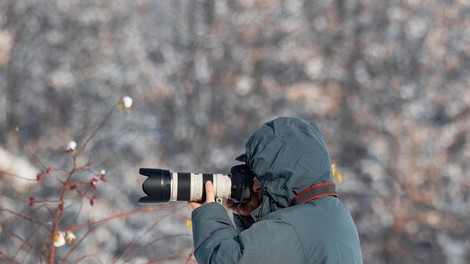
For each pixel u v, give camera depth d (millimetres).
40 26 61062
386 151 53062
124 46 61969
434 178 50938
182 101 58750
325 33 64188
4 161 34781
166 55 61906
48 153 48969
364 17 63688
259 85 60531
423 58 61656
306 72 61125
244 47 63219
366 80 59500
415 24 63250
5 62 58188
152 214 34312
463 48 62156
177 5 64312
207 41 63156
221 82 60656
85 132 52438
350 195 48469
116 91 58531
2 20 60094
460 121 55812
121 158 49625
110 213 33781
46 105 55719
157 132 54719
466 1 64000
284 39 64000
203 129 56750
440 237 47000
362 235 46844
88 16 62344
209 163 54750
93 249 29359
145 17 63781
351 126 56000
